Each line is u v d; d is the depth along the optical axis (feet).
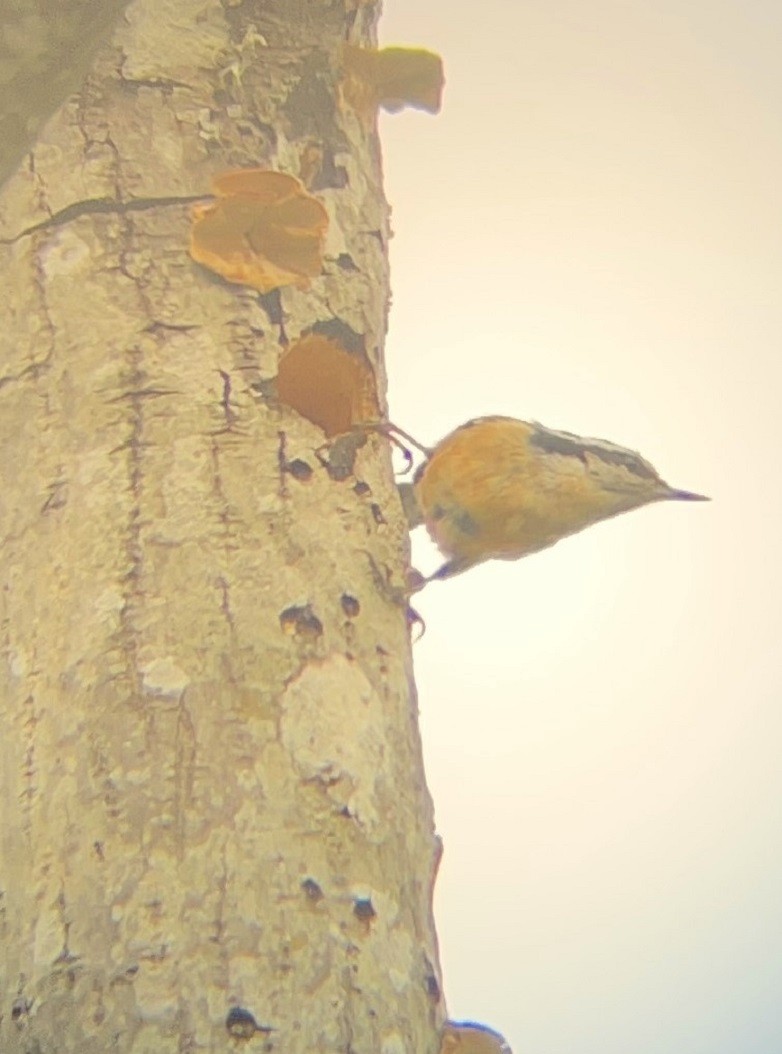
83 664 21.89
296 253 25.40
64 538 22.93
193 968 19.97
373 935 21.02
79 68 21.40
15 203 25.38
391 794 22.29
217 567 22.62
